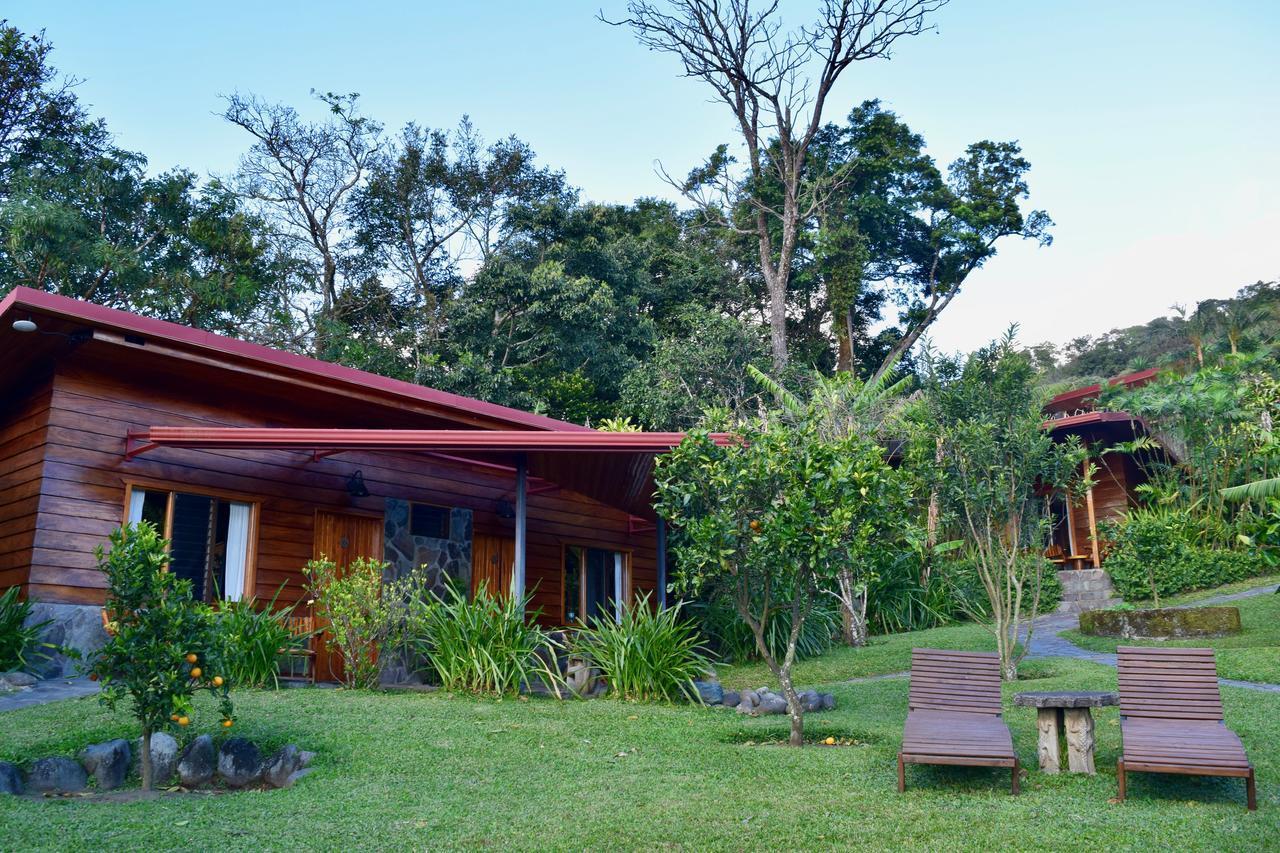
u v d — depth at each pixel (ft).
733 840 18.85
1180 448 70.44
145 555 24.85
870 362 142.31
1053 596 65.16
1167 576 61.41
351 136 121.80
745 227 129.08
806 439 30.30
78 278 86.84
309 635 37.40
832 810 20.75
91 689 33.42
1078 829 19.08
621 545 63.10
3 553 39.06
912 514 33.14
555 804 21.57
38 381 40.24
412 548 50.06
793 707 28.76
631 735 29.09
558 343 104.58
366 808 21.21
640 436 40.19
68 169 89.56
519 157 126.93
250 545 43.47
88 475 38.96
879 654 49.21
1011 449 41.65
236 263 97.35
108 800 22.52
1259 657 39.34
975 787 22.77
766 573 29.63
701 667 37.73
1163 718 23.47
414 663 39.11
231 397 44.45
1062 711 25.31
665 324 122.52
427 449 39.75
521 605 39.45
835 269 124.98
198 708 29.35
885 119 134.62
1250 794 20.48
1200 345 92.02
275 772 25.17
